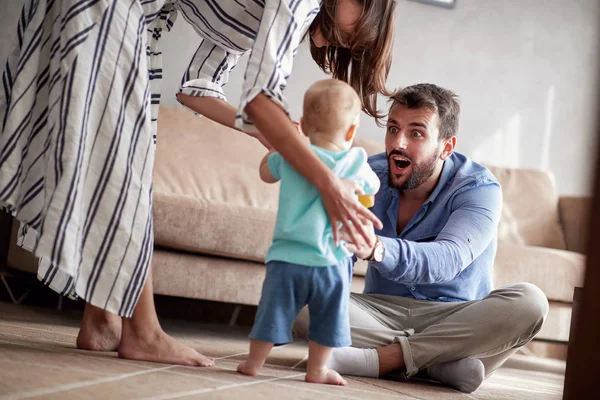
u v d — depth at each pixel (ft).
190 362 4.64
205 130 10.65
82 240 4.39
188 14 5.27
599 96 3.10
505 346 5.60
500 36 12.54
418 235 6.15
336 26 5.24
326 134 4.61
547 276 9.75
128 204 4.49
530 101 12.71
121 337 4.66
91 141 4.43
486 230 5.85
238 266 8.43
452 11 12.32
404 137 5.96
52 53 4.52
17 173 4.48
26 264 8.82
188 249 8.21
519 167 12.69
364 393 4.39
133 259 4.49
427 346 5.45
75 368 3.82
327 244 4.41
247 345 7.67
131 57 4.52
